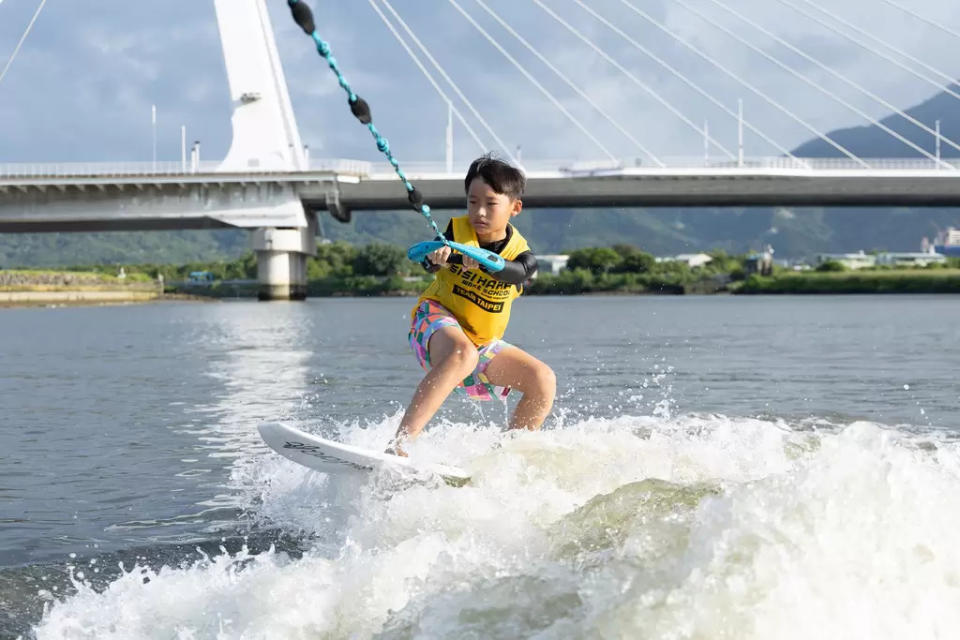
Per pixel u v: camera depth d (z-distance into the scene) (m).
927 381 14.55
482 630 3.49
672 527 3.96
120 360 20.94
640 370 16.66
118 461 8.42
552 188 86.00
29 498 6.94
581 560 3.96
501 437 6.84
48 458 8.62
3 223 91.69
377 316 51.38
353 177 85.94
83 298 102.62
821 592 3.35
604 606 3.45
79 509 6.55
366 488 5.90
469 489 5.34
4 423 10.93
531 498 5.18
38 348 25.92
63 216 86.00
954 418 10.26
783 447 6.82
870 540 3.55
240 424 10.62
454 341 6.75
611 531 4.25
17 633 4.19
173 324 42.81
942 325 35.34
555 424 10.02
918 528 3.62
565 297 115.62
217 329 37.00
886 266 156.62
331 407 11.97
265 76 87.00
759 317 44.47
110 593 4.56
